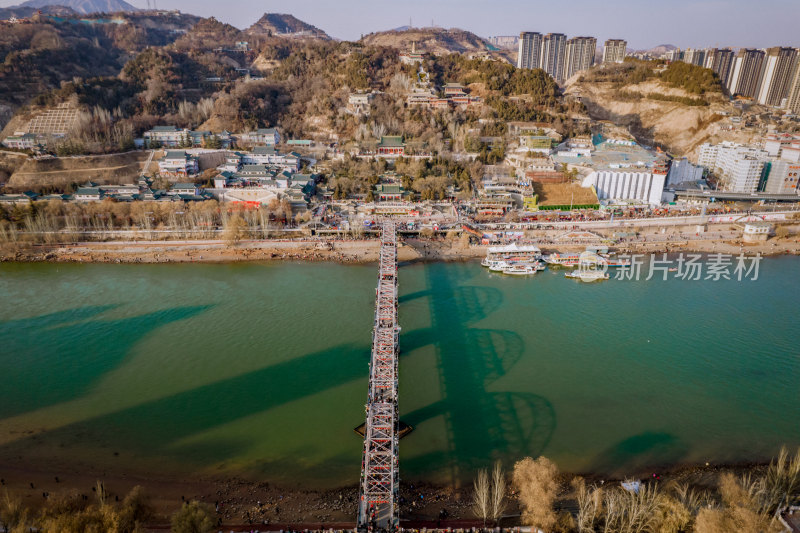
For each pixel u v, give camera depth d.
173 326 166.00
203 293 192.00
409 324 168.88
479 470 104.50
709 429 117.44
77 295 189.50
